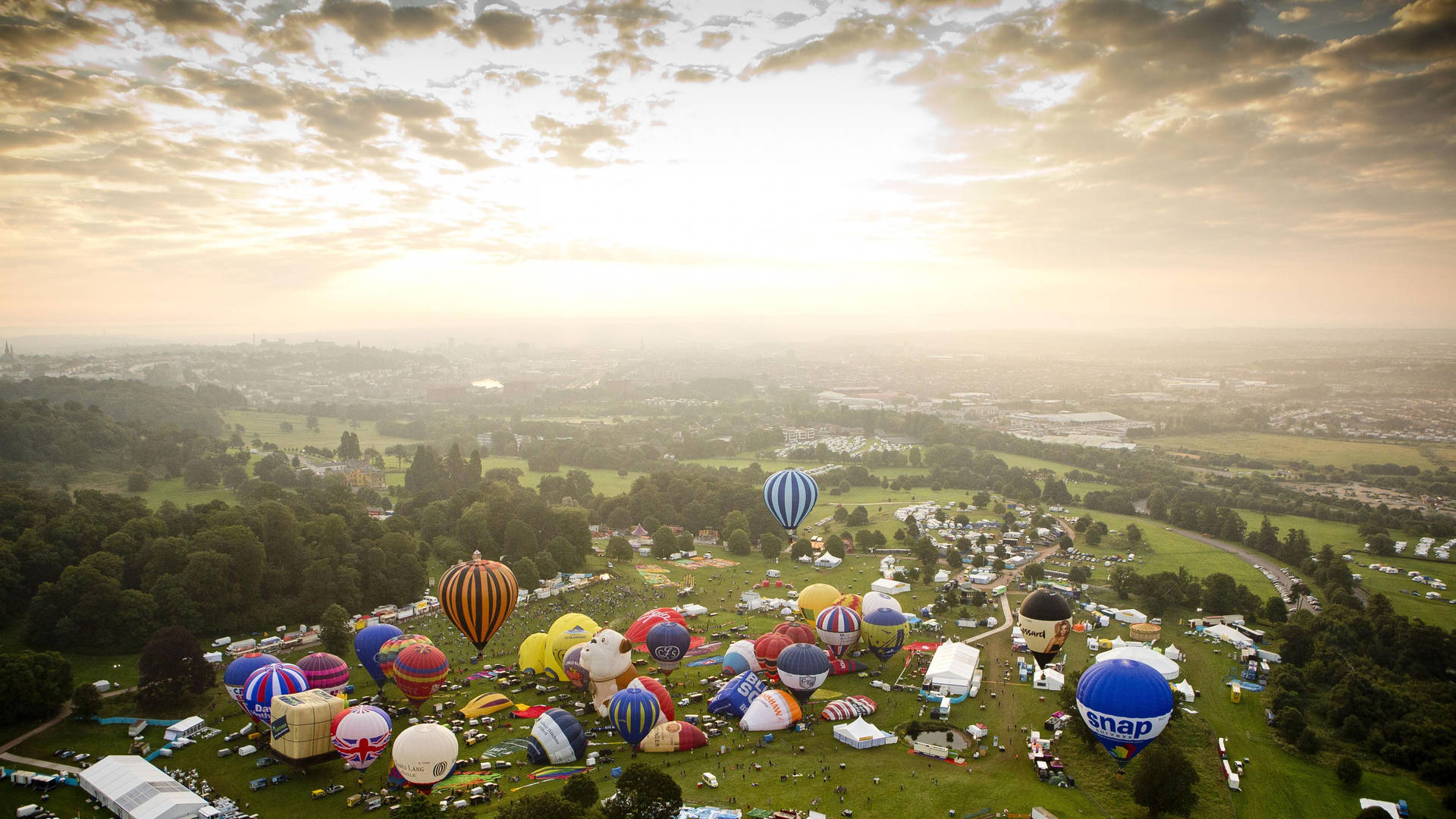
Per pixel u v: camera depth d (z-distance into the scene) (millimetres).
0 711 130875
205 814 107375
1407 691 145750
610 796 109750
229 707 141250
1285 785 118625
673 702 140750
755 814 106375
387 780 117625
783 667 139375
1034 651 148125
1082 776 118000
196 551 179125
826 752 125438
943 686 145000
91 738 130500
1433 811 113438
